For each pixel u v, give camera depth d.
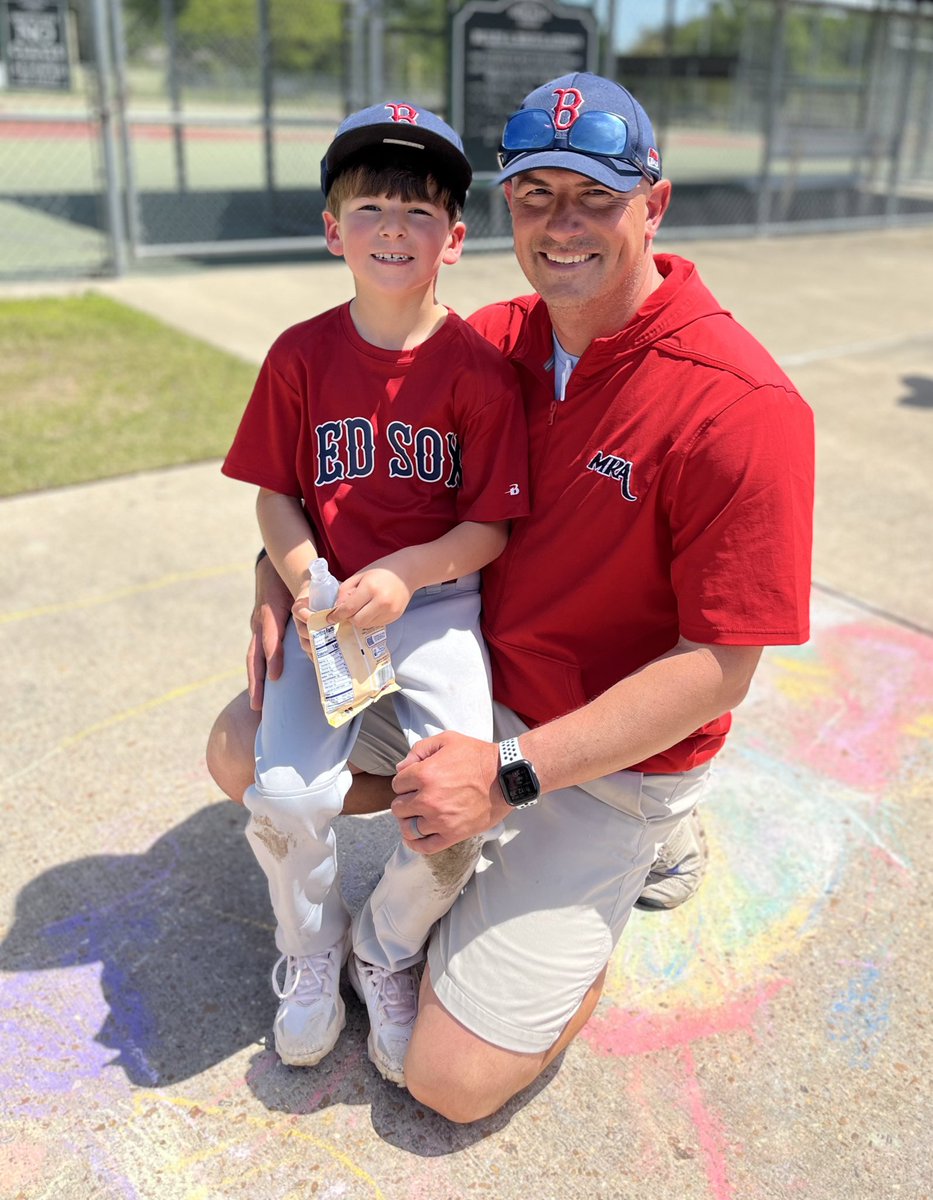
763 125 11.56
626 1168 1.65
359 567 1.77
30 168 14.44
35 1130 1.69
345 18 10.33
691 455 1.56
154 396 5.30
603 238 1.57
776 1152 1.67
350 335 1.75
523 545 1.77
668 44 11.17
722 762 2.63
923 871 2.28
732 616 1.54
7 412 4.97
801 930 2.12
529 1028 1.65
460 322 1.79
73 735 2.68
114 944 2.06
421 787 1.54
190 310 7.18
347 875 2.22
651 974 2.02
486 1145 1.68
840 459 4.76
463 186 1.76
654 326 1.61
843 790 2.54
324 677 1.60
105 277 8.05
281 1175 1.62
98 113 7.68
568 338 1.72
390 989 1.80
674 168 16.03
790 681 2.99
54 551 3.67
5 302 7.06
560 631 1.77
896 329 7.36
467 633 1.81
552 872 1.76
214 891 2.21
